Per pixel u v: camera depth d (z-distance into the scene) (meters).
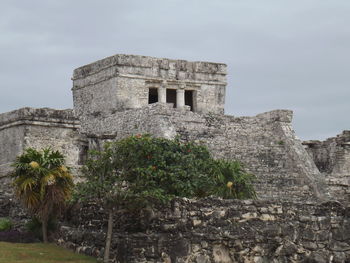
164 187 23.67
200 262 21.55
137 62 44.78
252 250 22.22
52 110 31.61
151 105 38.66
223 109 47.69
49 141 31.50
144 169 22.98
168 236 21.58
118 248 22.12
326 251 23.52
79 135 33.81
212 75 47.41
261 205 23.03
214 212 22.31
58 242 25.33
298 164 38.38
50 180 25.61
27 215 28.05
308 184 37.53
